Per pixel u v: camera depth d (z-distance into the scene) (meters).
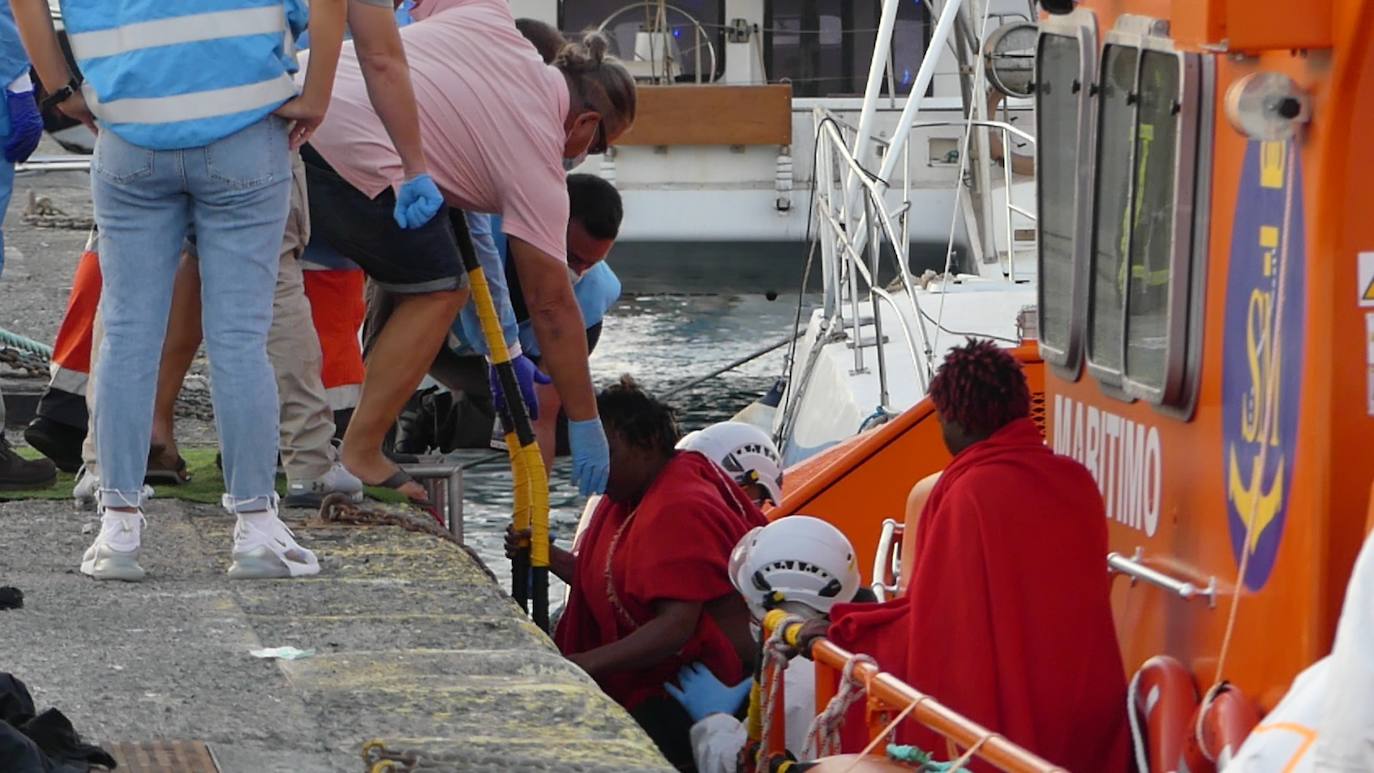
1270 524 12.19
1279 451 12.05
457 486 22.94
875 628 14.84
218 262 16.69
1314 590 11.60
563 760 12.41
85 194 56.72
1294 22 11.20
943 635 14.09
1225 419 12.94
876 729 13.21
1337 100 11.23
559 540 34.56
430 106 19.75
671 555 18.34
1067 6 15.64
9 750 11.09
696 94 54.88
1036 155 16.91
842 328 36.19
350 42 20.92
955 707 13.95
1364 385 11.48
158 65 16.09
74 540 18.83
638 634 18.22
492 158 19.73
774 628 15.17
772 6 62.31
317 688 14.10
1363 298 11.45
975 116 42.97
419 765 12.16
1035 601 14.16
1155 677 13.49
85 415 21.52
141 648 14.96
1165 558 14.08
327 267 21.97
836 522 24.77
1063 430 16.41
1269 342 12.19
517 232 19.77
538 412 22.92
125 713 13.27
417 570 18.08
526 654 15.27
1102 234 15.07
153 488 21.36
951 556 14.17
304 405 20.45
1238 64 12.71
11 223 51.25
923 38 61.84
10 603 16.00
